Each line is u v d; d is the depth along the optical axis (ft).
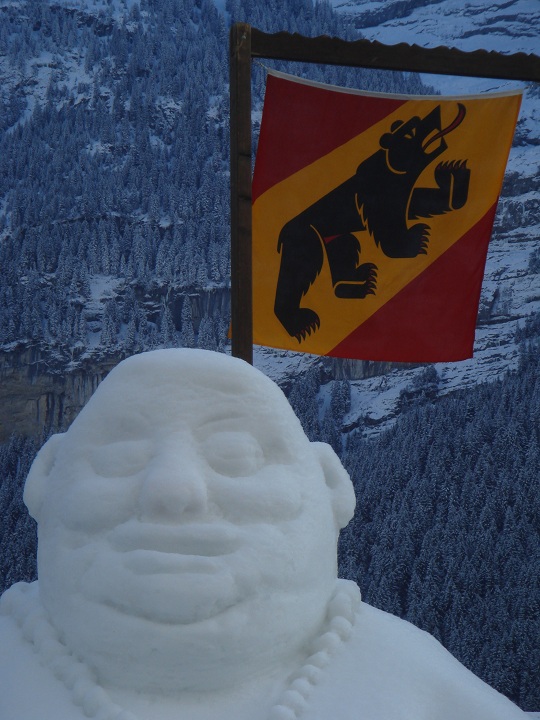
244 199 14.53
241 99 14.73
